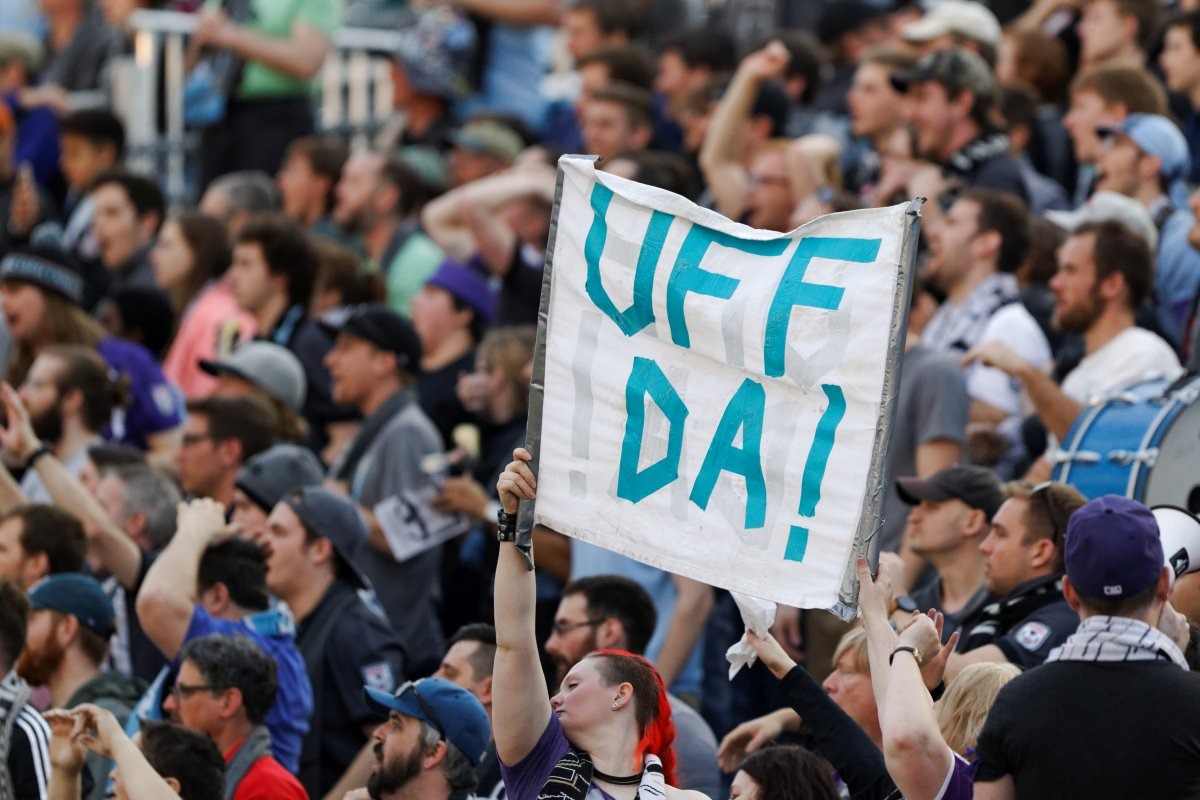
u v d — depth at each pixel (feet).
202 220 119.14
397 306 120.98
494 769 66.28
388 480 92.79
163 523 86.63
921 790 48.16
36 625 75.36
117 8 160.15
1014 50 122.11
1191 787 48.75
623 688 53.06
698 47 126.52
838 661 63.87
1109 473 69.97
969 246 90.94
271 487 84.28
